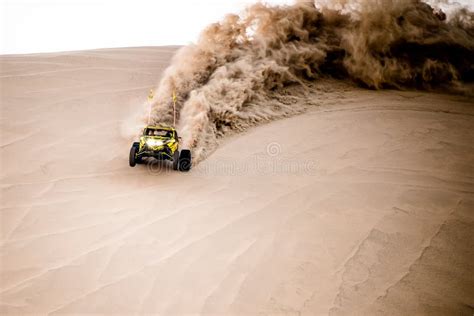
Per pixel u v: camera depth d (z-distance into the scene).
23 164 6.80
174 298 3.84
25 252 4.52
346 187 5.89
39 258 4.42
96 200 5.73
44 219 5.19
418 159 6.57
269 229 4.96
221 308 3.72
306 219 5.16
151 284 4.03
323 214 5.25
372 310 3.70
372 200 5.50
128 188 6.17
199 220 5.20
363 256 4.43
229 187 6.15
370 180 6.03
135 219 5.22
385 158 6.67
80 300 3.82
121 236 4.84
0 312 3.64
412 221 5.00
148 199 5.79
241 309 3.71
